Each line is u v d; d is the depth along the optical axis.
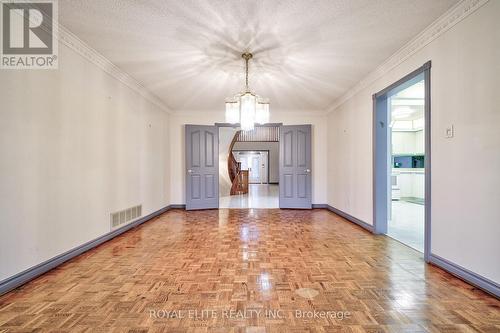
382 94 3.43
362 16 2.29
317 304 1.75
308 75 3.71
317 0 2.08
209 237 3.45
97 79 3.07
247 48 2.88
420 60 2.66
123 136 3.68
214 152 5.86
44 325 1.51
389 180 4.41
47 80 2.32
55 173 2.41
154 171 4.85
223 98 4.86
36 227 2.19
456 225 2.19
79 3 2.09
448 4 2.11
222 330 1.48
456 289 1.96
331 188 5.57
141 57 3.10
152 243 3.17
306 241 3.26
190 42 2.74
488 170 1.90
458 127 2.16
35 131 2.19
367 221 3.87
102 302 1.77
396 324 1.53
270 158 14.84
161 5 2.13
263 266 2.43
